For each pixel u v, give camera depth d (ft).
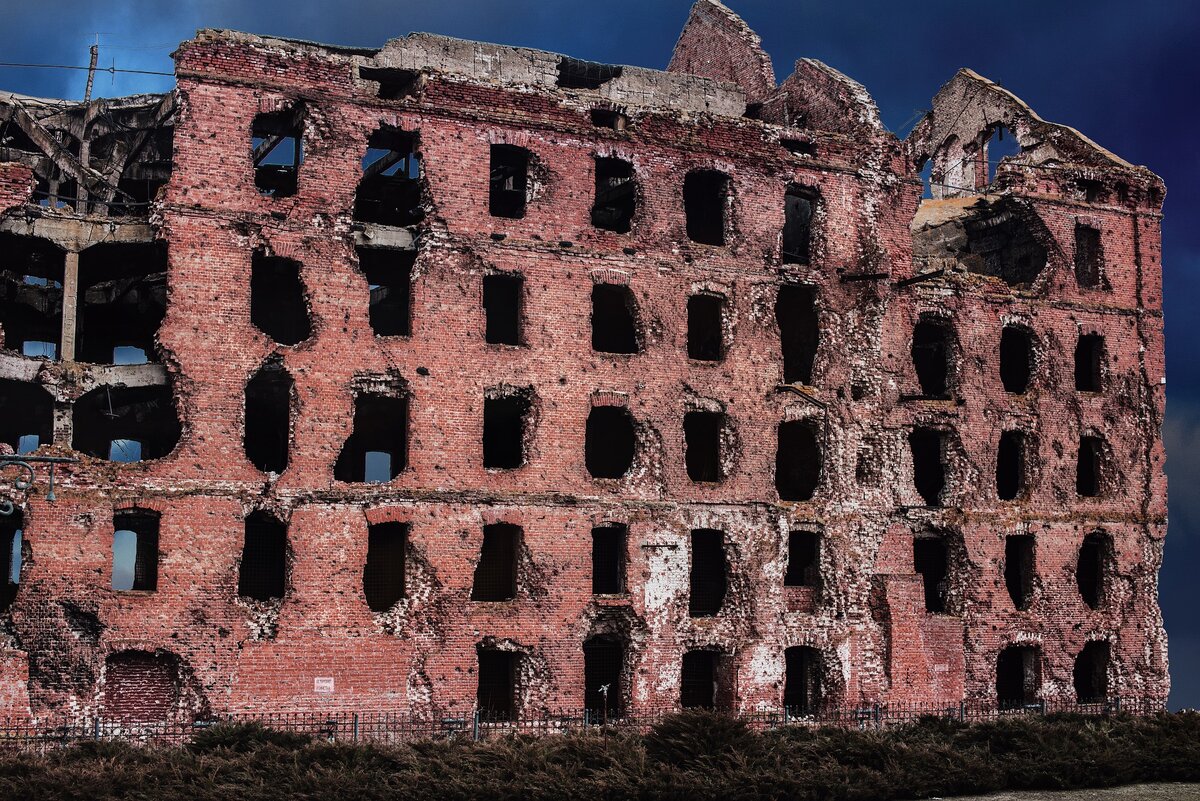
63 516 117.50
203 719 118.93
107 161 138.00
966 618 148.36
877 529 146.51
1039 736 117.80
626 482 136.26
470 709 126.52
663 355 139.44
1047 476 155.43
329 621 123.54
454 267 132.36
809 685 143.43
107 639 117.19
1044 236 160.15
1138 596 158.40
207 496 121.49
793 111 164.45
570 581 132.05
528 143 137.08
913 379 151.02
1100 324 161.68
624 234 140.05
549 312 135.33
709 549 148.25
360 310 128.98
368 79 135.85
